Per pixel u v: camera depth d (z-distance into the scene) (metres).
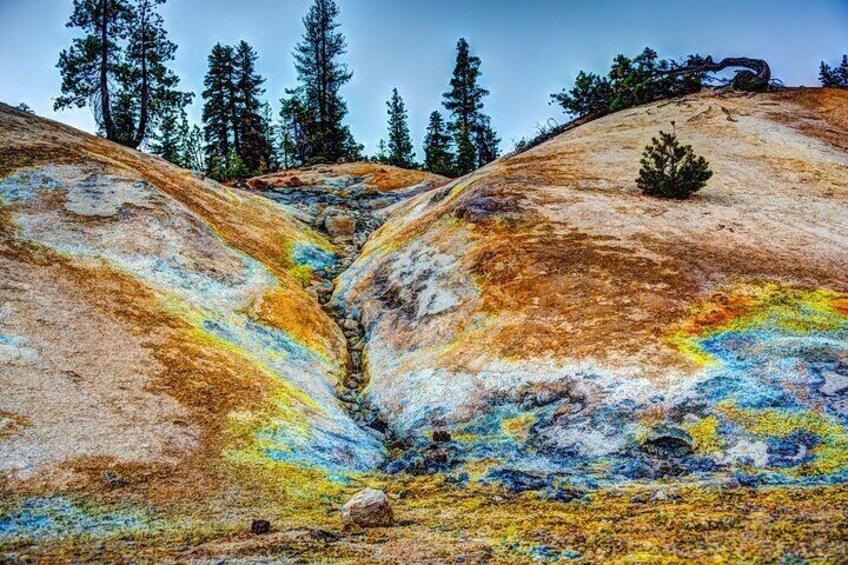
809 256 24.81
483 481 12.88
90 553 7.71
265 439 14.30
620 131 51.34
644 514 9.31
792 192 34.78
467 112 88.12
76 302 17.58
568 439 14.79
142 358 15.89
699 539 7.57
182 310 20.31
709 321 19.05
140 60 60.69
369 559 7.52
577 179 36.84
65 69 55.53
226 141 80.56
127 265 21.86
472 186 36.91
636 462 13.07
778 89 65.50
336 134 83.75
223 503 10.62
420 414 17.97
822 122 52.16
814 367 15.47
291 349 22.09
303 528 9.33
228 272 25.56
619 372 16.78
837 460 11.52
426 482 13.18
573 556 7.40
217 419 14.45
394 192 59.47
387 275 29.22
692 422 14.23
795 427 13.12
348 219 43.62
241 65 81.31
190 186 36.59
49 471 10.56
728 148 44.16
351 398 20.56
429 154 89.56
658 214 30.22
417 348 22.31
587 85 70.06
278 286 26.58
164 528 9.10
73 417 12.44
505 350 19.50
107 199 26.05
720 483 10.91
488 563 7.32
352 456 15.10
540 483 12.34
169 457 12.19
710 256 24.42
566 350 18.45
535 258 24.66
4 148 28.42
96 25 56.69
